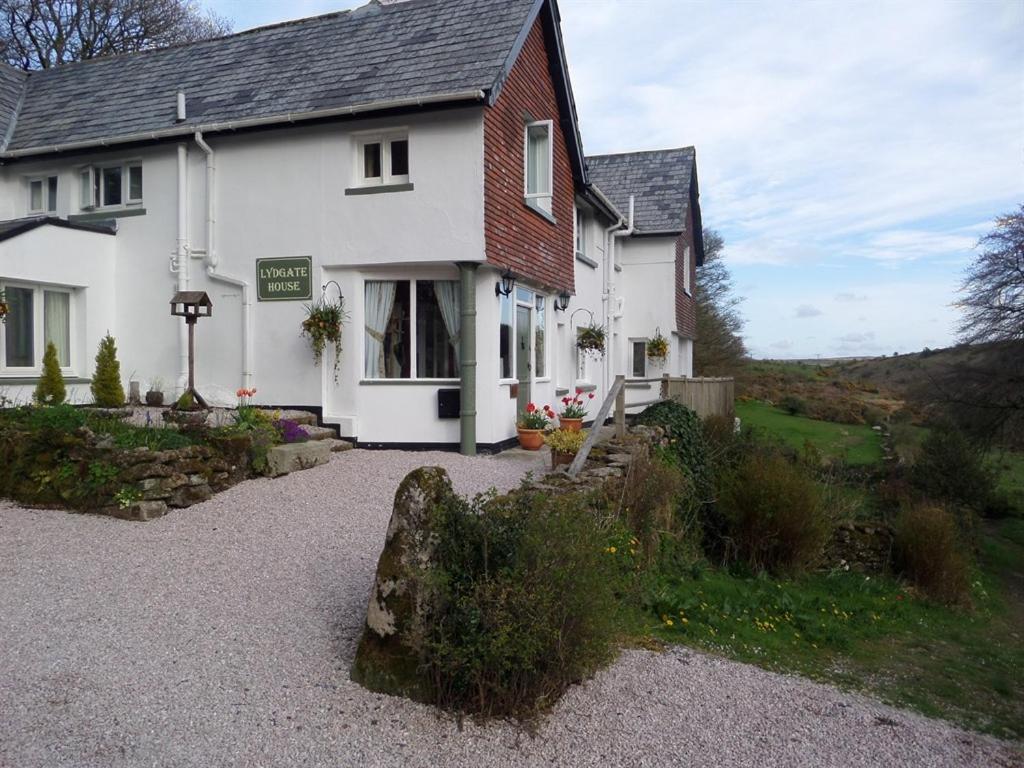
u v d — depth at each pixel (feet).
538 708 14.58
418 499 15.23
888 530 38.32
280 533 23.39
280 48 43.62
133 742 12.51
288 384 38.83
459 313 37.93
